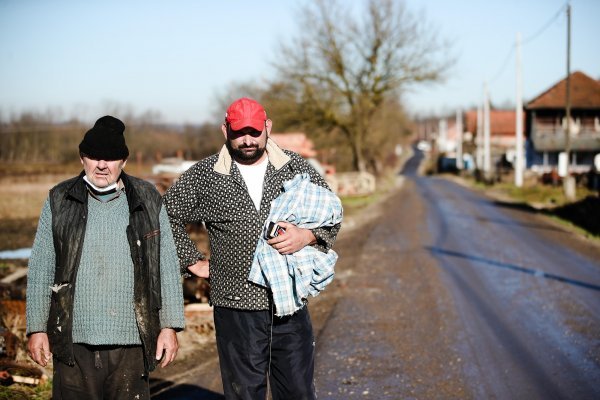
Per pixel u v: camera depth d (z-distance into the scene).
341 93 37.62
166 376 5.52
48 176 32.25
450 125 118.38
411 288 9.47
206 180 3.37
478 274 10.52
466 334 6.86
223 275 3.37
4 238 14.13
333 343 6.61
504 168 54.84
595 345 6.38
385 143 46.59
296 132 39.00
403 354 6.16
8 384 4.66
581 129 50.91
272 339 3.38
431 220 19.81
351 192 34.47
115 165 2.97
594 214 18.98
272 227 3.23
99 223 2.97
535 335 6.80
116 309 2.95
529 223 18.28
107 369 3.00
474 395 5.03
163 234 3.09
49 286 2.94
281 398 3.49
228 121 3.25
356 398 4.99
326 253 3.42
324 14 36.12
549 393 5.07
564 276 10.23
